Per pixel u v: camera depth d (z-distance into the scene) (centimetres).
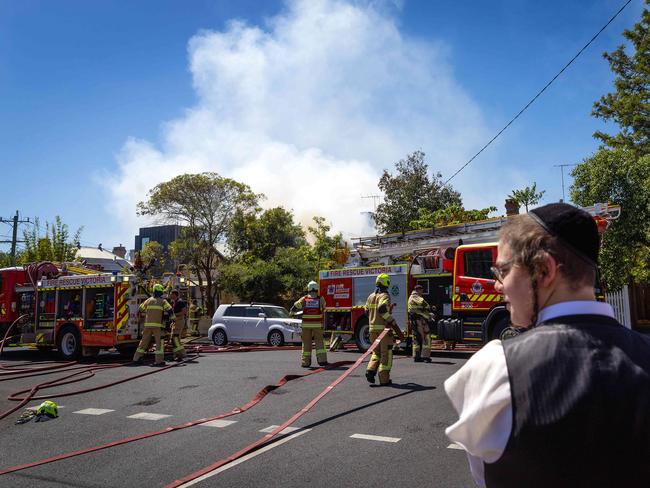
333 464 515
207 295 3334
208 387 973
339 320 1616
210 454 563
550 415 105
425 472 484
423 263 1448
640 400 107
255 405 802
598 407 105
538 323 125
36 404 878
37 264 1672
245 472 501
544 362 111
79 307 1535
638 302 2162
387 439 590
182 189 3238
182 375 1126
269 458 540
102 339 1473
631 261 1745
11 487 483
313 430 641
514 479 108
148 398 895
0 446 632
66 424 732
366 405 762
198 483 475
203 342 2112
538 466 105
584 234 124
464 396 120
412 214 3025
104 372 1205
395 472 487
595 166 1708
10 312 1673
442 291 1405
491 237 1399
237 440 612
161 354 1288
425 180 3112
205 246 3309
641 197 1630
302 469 504
